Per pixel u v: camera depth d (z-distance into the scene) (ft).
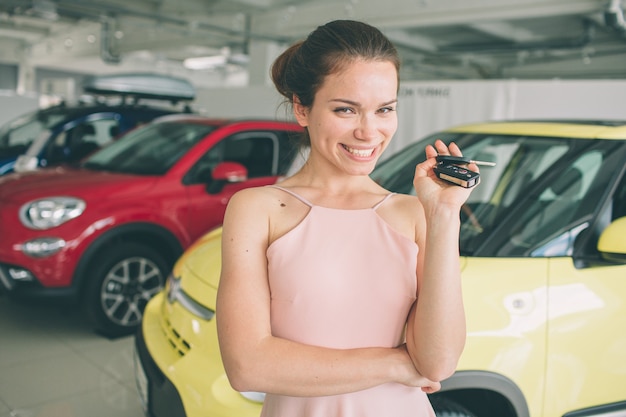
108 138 18.38
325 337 2.96
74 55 48.03
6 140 19.93
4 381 9.42
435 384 3.23
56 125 17.56
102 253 11.07
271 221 3.11
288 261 2.99
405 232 3.16
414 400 3.23
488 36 38.68
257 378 2.84
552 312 5.73
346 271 2.99
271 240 3.10
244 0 30.66
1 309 13.01
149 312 7.41
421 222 3.21
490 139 8.11
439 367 2.91
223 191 12.39
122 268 11.35
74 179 11.78
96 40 44.45
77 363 10.25
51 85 37.50
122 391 9.30
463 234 6.46
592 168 6.88
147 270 11.63
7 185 11.65
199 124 13.82
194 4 34.53
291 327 2.97
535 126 8.12
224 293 2.96
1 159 18.60
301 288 2.95
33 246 10.34
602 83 17.07
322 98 2.99
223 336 2.90
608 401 6.04
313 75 2.98
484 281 5.64
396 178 8.09
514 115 18.74
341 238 3.04
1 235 10.52
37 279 10.41
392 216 3.18
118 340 11.37
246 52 35.32
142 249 11.46
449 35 39.32
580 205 6.52
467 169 2.95
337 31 2.98
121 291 11.35
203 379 5.41
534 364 5.61
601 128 7.47
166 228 11.55
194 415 5.27
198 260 6.94
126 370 10.07
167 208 11.56
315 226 3.05
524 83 18.49
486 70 50.37
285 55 3.38
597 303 5.95
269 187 3.24
